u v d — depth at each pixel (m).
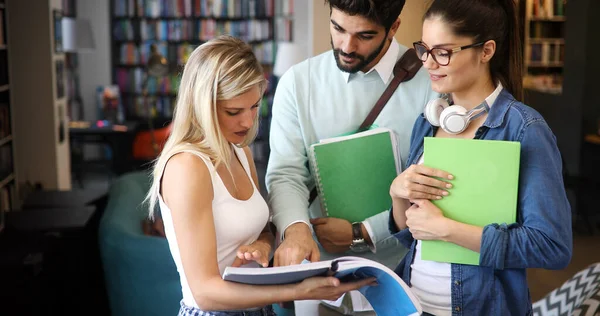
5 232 4.05
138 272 3.34
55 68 6.67
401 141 2.25
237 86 1.71
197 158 1.70
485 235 1.65
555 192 1.64
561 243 1.62
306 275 1.62
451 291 1.78
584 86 7.35
